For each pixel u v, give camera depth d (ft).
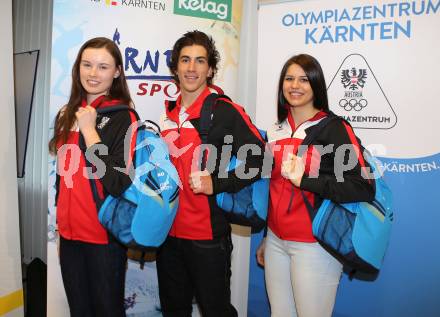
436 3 5.56
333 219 4.59
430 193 5.81
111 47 4.67
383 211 4.70
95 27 5.95
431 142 5.72
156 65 6.23
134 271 6.48
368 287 6.26
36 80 7.64
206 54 4.91
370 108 5.98
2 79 5.93
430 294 5.95
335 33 6.10
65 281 4.71
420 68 5.69
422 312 6.01
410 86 5.76
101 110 4.48
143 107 6.23
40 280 7.05
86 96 4.83
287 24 6.37
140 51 6.15
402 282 6.06
